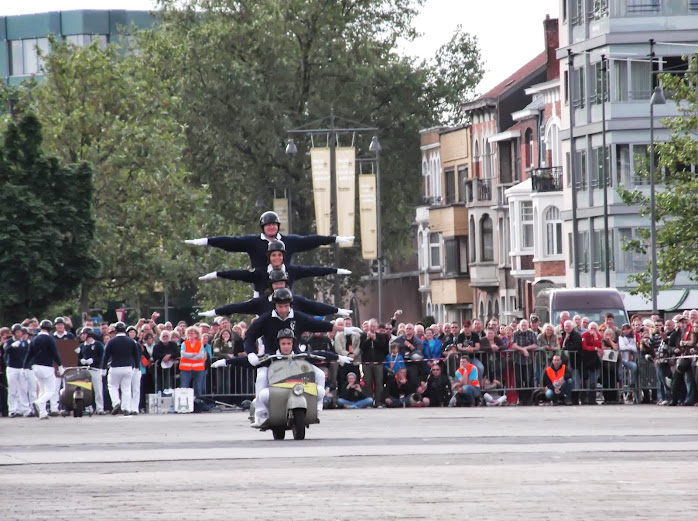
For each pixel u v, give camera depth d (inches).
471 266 7352.4
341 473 1261.1
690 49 5954.7
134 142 5152.6
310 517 938.1
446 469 1284.4
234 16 6363.2
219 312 1786.4
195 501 1050.7
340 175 5137.8
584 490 1080.2
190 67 6274.6
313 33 6427.2
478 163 7416.3
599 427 1994.3
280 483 1176.8
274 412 1784.0
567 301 3924.7
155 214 5191.9
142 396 2972.4
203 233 5954.7
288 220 5984.3
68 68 5211.6
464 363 2866.6
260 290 1809.8
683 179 4719.5
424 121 6722.4
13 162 4271.7
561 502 1003.9
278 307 1780.3
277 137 6210.6
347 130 5295.3
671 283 4783.5
